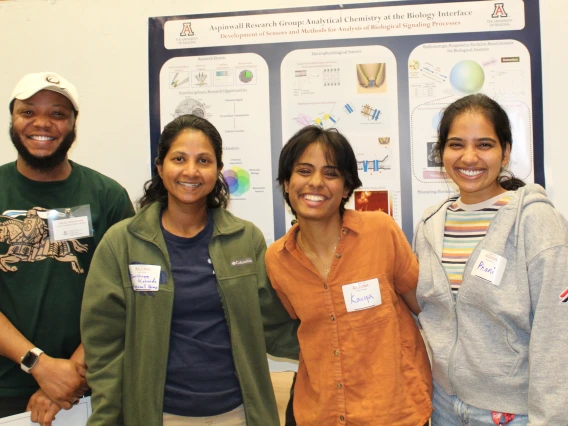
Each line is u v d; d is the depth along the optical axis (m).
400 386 1.28
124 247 1.43
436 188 2.13
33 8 2.29
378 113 2.16
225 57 2.22
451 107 1.35
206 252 1.46
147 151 2.26
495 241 1.22
